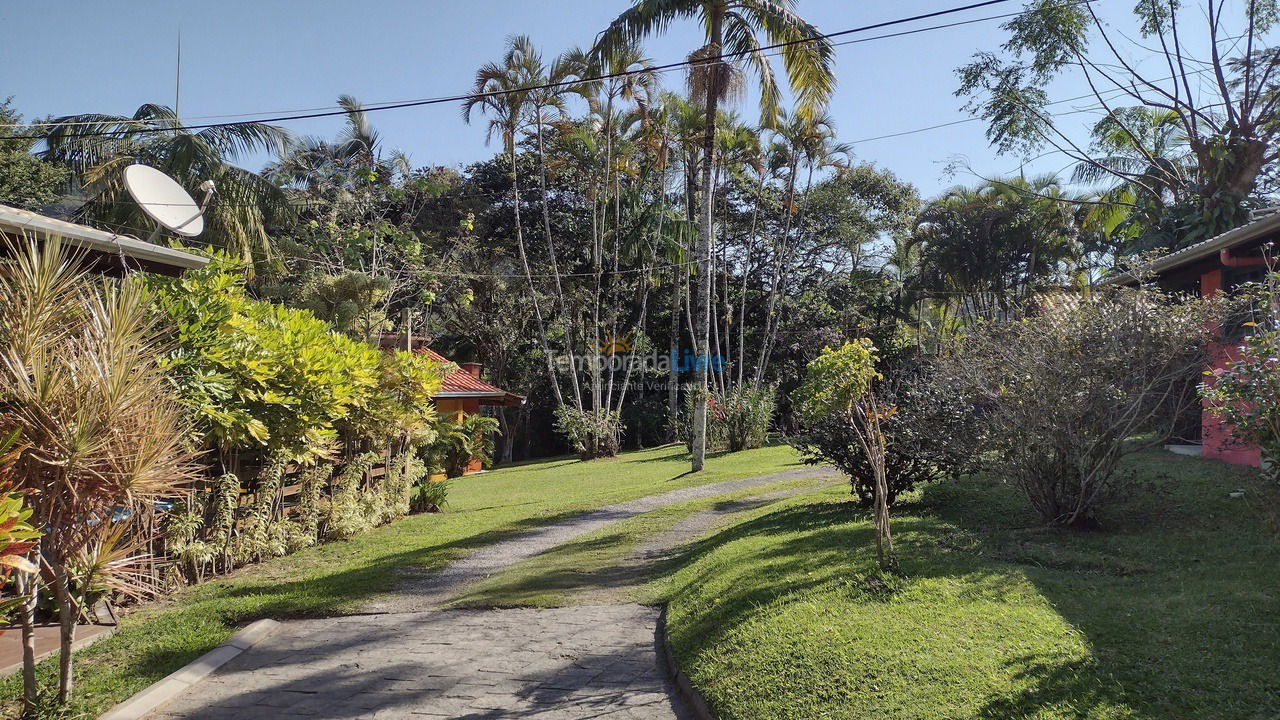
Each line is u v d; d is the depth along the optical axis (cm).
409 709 518
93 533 511
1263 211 1303
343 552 1043
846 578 635
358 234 2267
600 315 3375
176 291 826
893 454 959
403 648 643
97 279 726
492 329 3228
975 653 457
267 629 704
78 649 630
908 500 1027
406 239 2358
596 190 2978
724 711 462
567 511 1325
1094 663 427
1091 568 644
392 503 1312
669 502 1378
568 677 562
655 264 3192
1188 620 484
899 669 451
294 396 945
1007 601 549
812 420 997
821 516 977
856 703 424
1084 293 834
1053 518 798
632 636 647
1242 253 1072
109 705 528
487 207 3347
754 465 1838
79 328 527
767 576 680
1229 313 743
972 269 3086
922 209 3666
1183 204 1783
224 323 860
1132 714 369
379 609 761
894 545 734
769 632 545
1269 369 539
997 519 869
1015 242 3020
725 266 3400
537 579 847
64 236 769
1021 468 809
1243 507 769
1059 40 2222
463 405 2600
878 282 3766
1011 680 418
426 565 941
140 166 995
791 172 3019
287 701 541
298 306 1989
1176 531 734
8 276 510
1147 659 429
